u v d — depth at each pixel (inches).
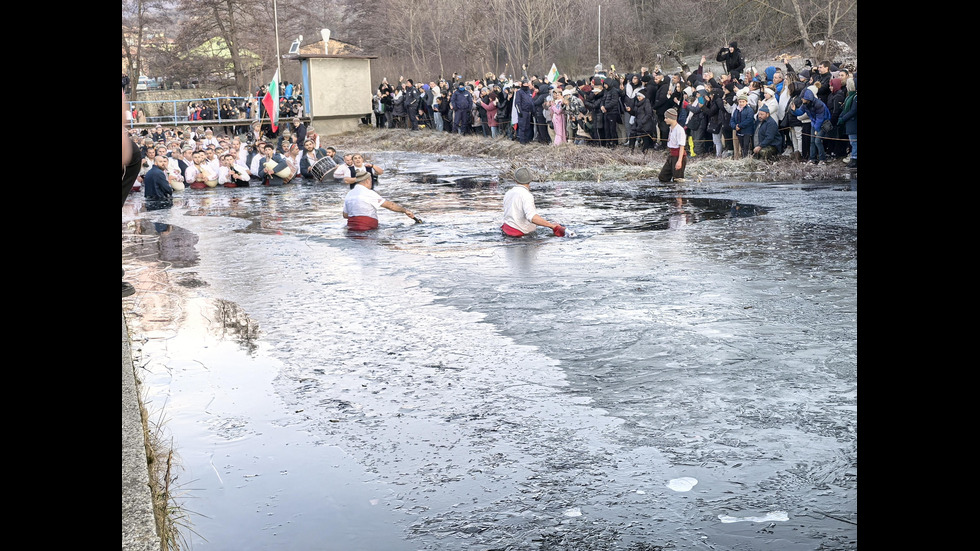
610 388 205.9
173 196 757.9
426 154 1133.7
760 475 153.8
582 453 167.2
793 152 709.9
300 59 1443.2
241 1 2295.8
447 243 442.0
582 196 630.5
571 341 248.4
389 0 2139.5
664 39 1550.2
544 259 384.5
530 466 161.8
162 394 211.0
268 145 843.4
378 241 457.1
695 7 1430.9
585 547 129.7
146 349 254.2
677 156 682.2
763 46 1268.5
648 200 589.0
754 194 588.1
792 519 136.4
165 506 141.5
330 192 755.4
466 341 253.1
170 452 162.2
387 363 233.5
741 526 134.5
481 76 1870.1
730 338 244.5
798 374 210.5
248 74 2336.4
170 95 2331.4
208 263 407.2
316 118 1440.7
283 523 141.0
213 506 147.6
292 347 252.7
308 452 171.8
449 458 167.0
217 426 187.9
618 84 897.5
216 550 132.0
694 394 199.0
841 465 157.0
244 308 307.0
